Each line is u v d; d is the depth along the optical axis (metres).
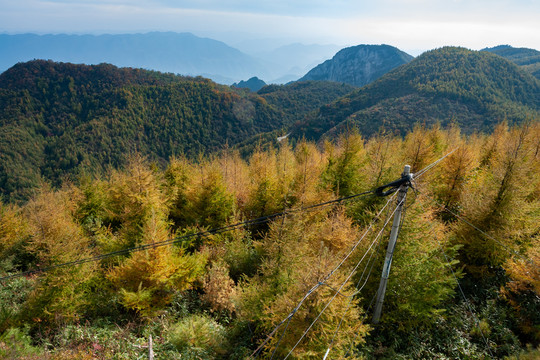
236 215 19.61
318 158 29.16
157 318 12.23
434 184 18.09
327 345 8.59
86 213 24.50
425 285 11.78
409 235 11.41
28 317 11.66
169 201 22.27
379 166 17.91
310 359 8.66
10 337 10.01
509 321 12.62
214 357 10.47
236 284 14.90
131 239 15.27
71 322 11.78
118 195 19.62
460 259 15.69
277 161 27.36
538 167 19.09
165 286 13.06
